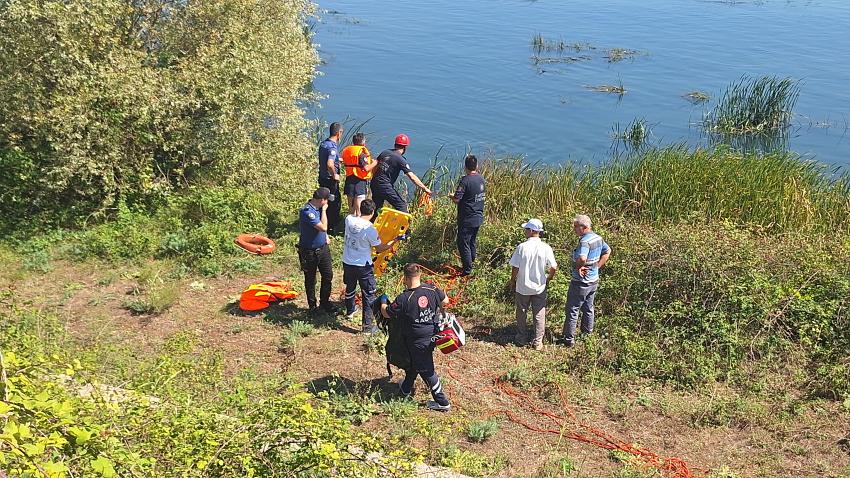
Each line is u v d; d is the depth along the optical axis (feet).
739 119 79.71
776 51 116.06
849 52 115.75
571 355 28.68
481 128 76.23
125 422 16.11
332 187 41.45
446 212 40.40
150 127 42.96
